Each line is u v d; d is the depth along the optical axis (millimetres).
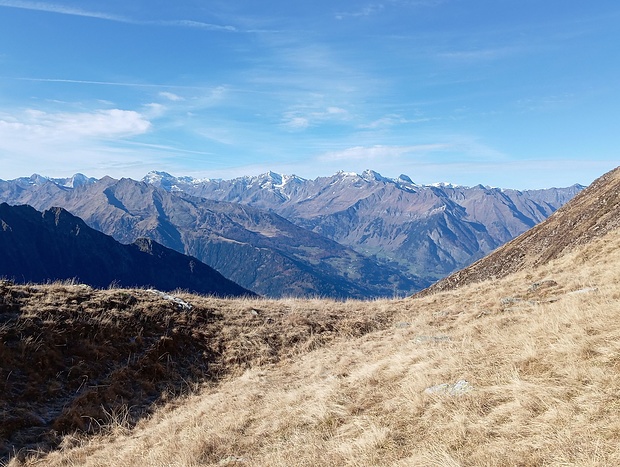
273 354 18812
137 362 16125
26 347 14391
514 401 6371
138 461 9562
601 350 6926
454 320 17641
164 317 19250
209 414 11938
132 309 18906
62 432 12219
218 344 18844
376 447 6664
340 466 6520
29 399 13031
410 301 27516
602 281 15094
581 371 6480
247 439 9172
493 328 11758
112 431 12633
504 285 24156
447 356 9750
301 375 14586
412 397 8031
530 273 25078
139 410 14023
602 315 8812
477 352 9391
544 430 5355
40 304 16797
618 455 4383
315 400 10156
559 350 7609
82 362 15016
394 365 10703
